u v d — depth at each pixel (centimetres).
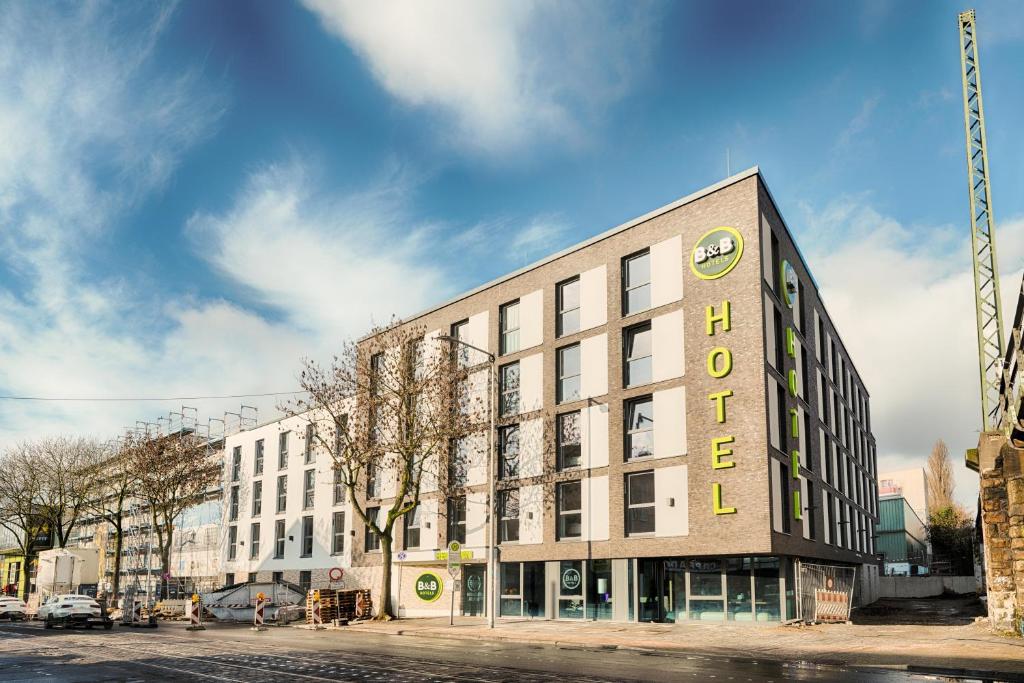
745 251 2858
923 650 1855
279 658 1842
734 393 2788
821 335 4012
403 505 3925
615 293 3222
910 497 9825
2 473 5741
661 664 1659
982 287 3919
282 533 5269
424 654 1930
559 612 3180
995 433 2483
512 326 3666
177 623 3884
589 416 3203
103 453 5841
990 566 2409
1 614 4403
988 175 4022
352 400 3931
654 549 2875
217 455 6153
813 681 1349
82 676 1520
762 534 2619
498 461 3528
